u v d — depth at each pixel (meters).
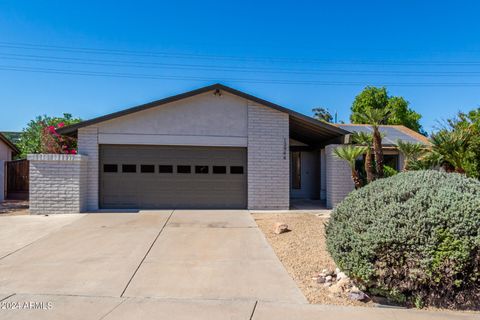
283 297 4.51
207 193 11.52
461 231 3.89
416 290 4.19
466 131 8.97
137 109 10.91
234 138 11.49
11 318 3.83
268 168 11.56
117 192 11.22
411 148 10.31
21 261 5.92
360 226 4.35
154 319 3.83
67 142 15.34
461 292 4.12
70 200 10.32
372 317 3.92
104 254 6.32
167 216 9.95
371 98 27.62
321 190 14.93
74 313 3.97
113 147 11.22
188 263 5.87
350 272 4.38
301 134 13.73
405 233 4.01
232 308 4.15
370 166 9.77
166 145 11.35
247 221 9.35
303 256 6.25
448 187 4.36
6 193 15.74
